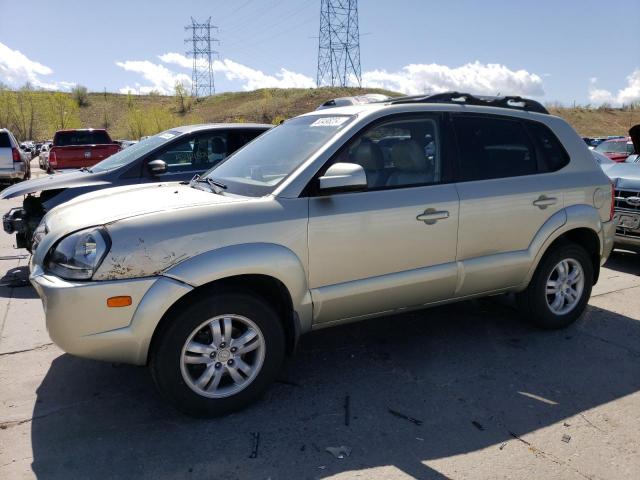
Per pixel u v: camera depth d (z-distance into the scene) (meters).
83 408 3.44
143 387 3.72
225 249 3.20
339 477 2.78
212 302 3.19
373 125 3.81
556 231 4.47
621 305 5.48
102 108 97.06
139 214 3.18
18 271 6.50
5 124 72.75
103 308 2.99
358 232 3.61
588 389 3.72
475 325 4.88
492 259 4.21
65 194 6.13
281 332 3.46
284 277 3.36
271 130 4.62
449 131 4.12
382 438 3.13
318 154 3.61
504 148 4.38
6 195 5.99
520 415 3.38
